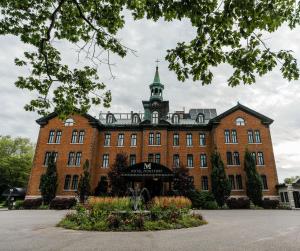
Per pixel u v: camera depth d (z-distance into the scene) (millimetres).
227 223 13898
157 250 7102
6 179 49438
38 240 8680
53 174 31812
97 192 29875
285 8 5168
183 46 5781
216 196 29594
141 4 6496
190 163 35250
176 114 38562
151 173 24125
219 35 5547
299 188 28953
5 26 7465
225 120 35219
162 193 28203
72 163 34312
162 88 40469
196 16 5332
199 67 5863
